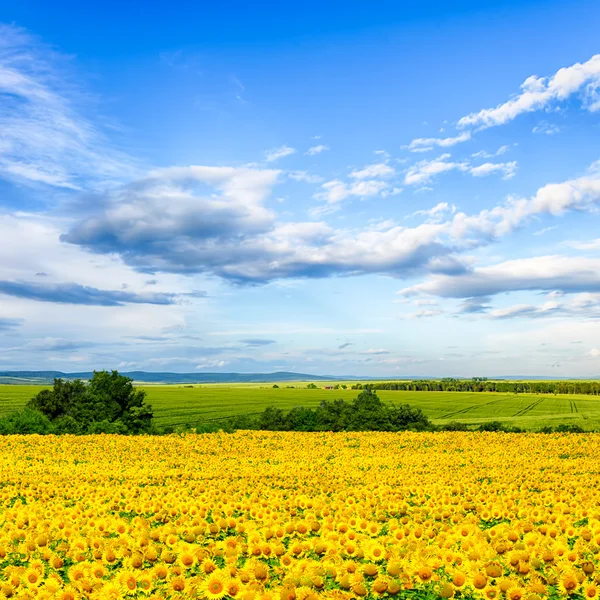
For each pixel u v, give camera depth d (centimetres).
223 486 2239
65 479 2553
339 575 1008
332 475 2716
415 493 2131
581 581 963
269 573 1041
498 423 5794
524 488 2153
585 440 4506
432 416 8869
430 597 955
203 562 1062
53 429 5288
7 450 3838
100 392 6241
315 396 12962
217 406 9950
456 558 1048
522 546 1088
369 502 1700
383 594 954
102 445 4184
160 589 987
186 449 4078
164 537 1262
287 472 2800
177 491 1947
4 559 1191
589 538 1235
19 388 14100
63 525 1410
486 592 938
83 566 1080
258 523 1479
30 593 1002
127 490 1986
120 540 1216
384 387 18000
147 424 6231
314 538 1175
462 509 1670
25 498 2081
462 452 3966
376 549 1098
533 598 905
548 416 7912
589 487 2180
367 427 6134
